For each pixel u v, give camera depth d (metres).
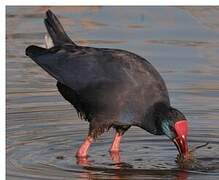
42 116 17.00
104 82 15.37
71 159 15.03
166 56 19.98
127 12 22.95
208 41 20.98
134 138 16.23
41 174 14.11
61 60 15.83
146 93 15.20
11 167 14.44
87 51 15.87
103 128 15.48
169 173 14.29
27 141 15.79
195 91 18.20
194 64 19.59
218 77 18.91
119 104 15.24
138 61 15.51
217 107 17.42
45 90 18.36
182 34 21.44
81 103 15.74
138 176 14.13
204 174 14.26
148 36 21.27
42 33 21.53
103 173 14.27
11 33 21.50
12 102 17.66
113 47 20.34
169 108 15.17
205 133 16.28
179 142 15.00
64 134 16.22
